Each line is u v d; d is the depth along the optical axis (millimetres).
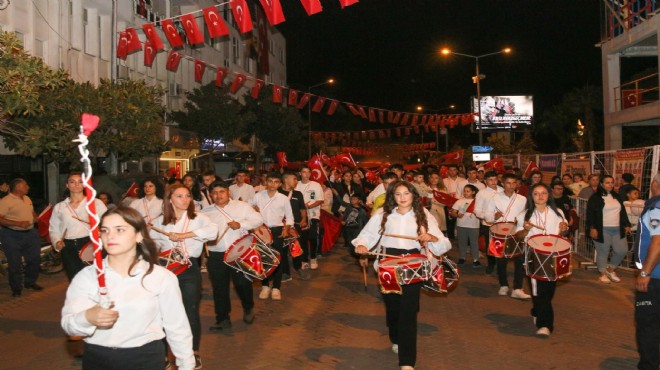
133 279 3582
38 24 19625
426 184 15930
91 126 3289
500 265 10562
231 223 7695
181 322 3752
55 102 14375
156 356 3652
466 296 10508
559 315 9125
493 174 10938
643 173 14203
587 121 45906
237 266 7793
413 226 6406
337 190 15492
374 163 36250
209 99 30625
